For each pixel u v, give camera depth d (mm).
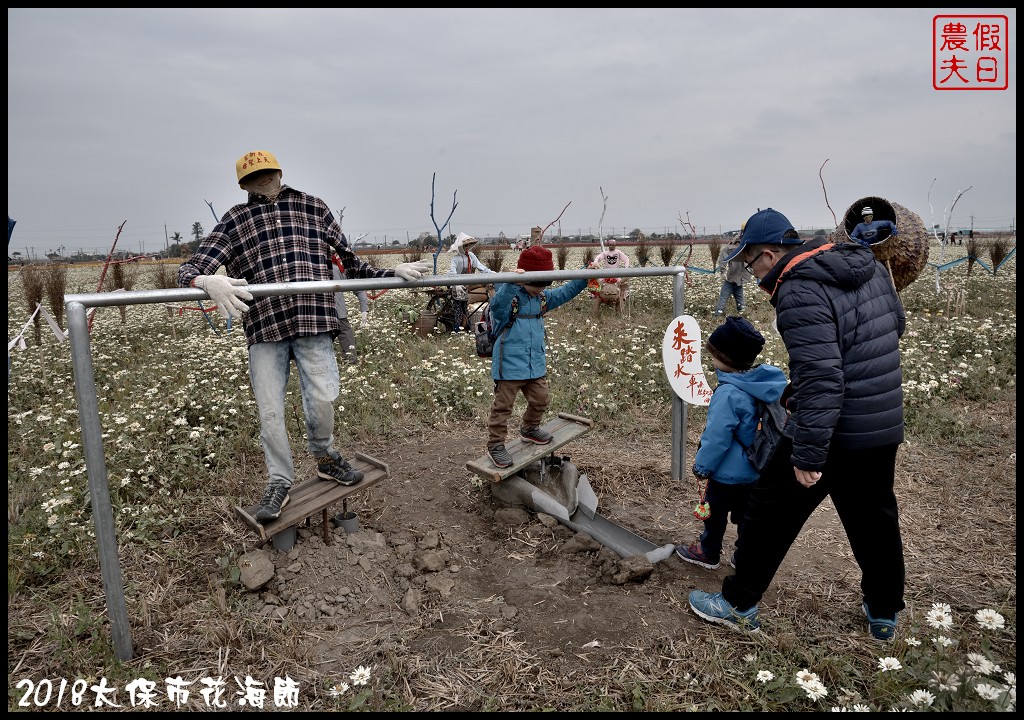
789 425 2457
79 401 2389
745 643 2725
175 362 7938
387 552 3551
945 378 6246
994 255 15492
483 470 3936
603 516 3988
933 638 2584
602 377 7043
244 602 3010
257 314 3150
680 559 3486
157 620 2877
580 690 2471
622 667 2607
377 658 2707
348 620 2957
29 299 10305
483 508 4168
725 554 3564
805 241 2531
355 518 3705
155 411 5641
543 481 4242
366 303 10273
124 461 4488
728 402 3043
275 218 3189
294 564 3230
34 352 8555
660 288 15250
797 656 2625
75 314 2342
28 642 2762
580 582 3285
